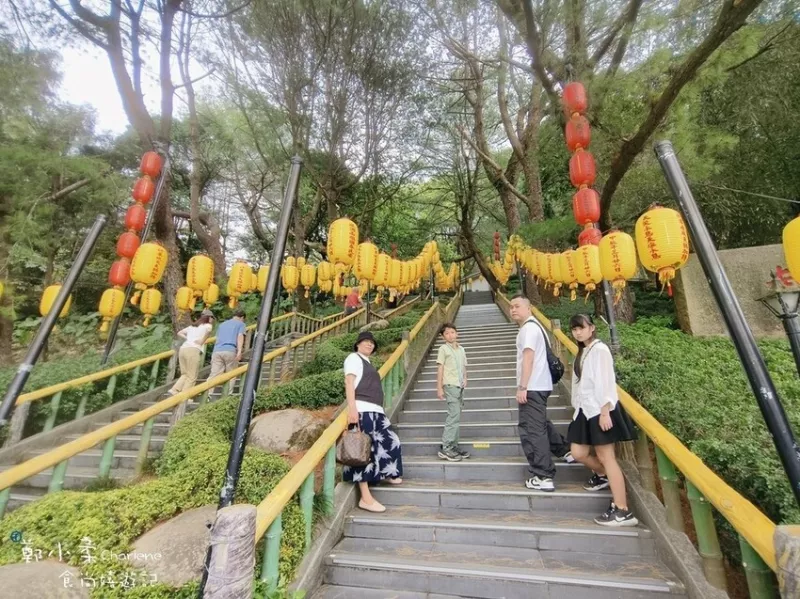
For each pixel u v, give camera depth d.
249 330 9.69
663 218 2.97
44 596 2.02
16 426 4.77
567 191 13.96
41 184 8.07
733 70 6.46
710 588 2.09
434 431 4.76
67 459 3.06
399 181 15.48
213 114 14.34
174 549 2.32
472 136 14.27
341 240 4.36
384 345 9.06
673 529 2.53
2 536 2.40
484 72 11.86
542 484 3.26
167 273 8.83
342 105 11.07
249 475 3.00
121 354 7.75
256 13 9.26
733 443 2.78
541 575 2.41
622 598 2.26
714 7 4.78
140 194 5.87
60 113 8.82
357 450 3.08
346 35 9.91
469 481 3.73
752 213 8.31
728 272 7.00
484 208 17.00
